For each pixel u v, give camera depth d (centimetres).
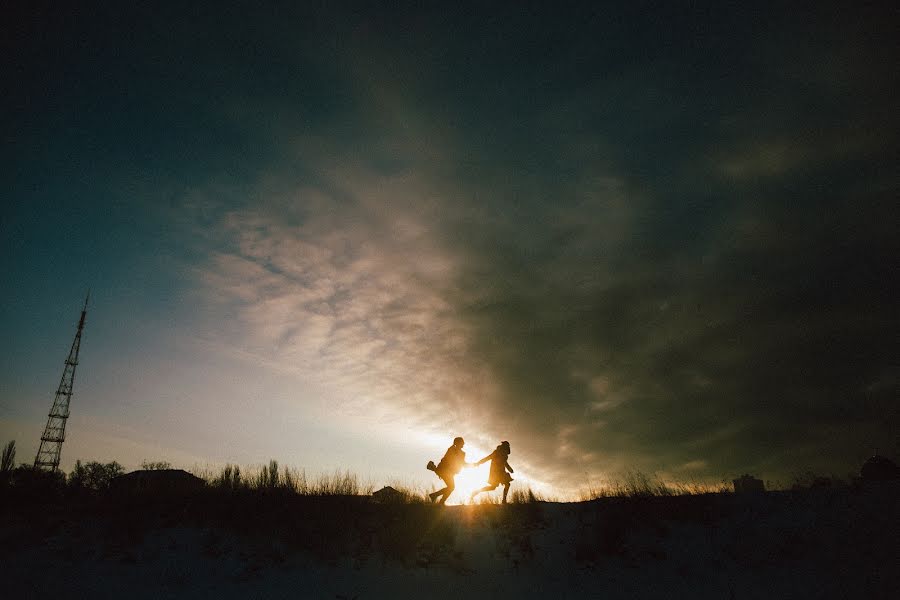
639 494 1197
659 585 856
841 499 993
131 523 995
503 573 930
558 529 1086
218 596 800
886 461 1105
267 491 1193
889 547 820
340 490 1241
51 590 775
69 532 963
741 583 823
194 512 1058
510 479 1282
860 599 721
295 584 852
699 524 1023
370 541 1005
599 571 922
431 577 905
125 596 777
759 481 1174
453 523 1127
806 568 830
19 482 1180
